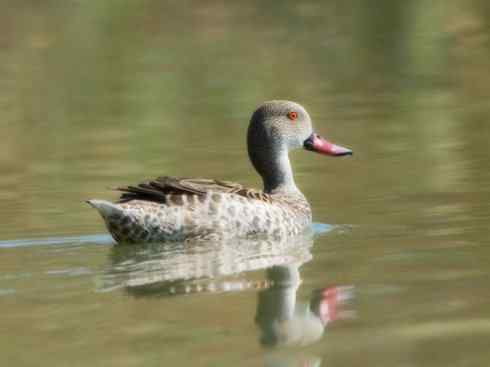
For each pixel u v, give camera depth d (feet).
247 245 46.21
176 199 46.26
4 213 53.36
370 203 53.52
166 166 64.28
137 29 117.50
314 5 128.47
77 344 33.04
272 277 40.70
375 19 118.83
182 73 97.19
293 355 31.94
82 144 71.97
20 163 67.00
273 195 50.96
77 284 40.09
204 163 64.85
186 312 36.29
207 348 32.63
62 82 95.30
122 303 37.47
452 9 121.49
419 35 110.42
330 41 109.29
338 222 50.11
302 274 41.01
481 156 63.21
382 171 60.75
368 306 36.42
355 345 32.60
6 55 107.65
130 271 41.83
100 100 87.61
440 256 42.68
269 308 36.52
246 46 108.37
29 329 34.63
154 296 38.32
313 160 65.51
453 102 81.30
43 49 109.50
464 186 55.83
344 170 61.87
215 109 82.74
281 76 94.68
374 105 81.61
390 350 32.07
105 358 31.78
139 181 60.39
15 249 46.14
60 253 45.24
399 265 41.63
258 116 53.01
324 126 74.54
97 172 63.26
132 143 71.82
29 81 96.27
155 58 104.27
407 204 52.75
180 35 114.83
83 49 109.19
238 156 66.54
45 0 126.21
